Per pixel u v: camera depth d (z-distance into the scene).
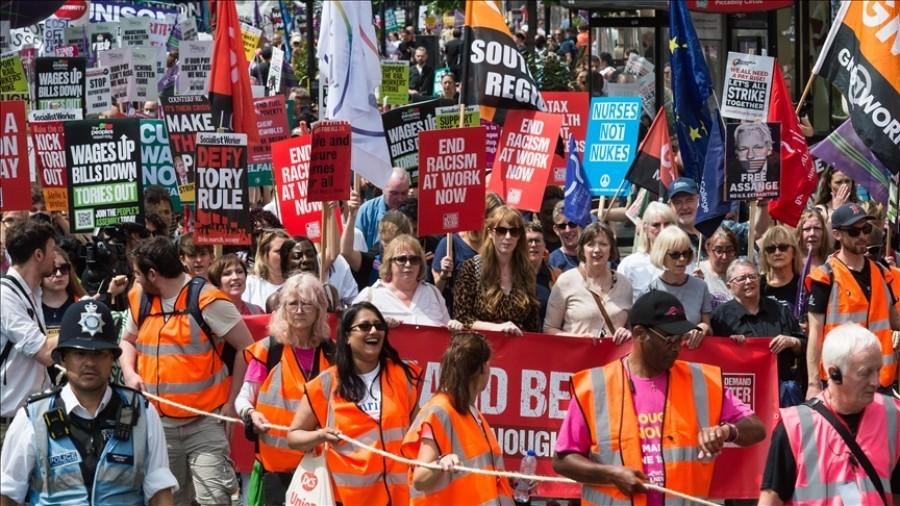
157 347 31.02
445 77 70.75
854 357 20.09
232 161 35.88
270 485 29.88
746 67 42.84
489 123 47.69
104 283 37.97
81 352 22.16
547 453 32.50
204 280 31.52
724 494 31.72
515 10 138.62
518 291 33.19
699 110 43.41
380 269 33.69
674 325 22.59
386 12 126.88
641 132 71.12
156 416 22.89
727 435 22.81
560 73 87.56
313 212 39.41
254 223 43.62
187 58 56.84
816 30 71.44
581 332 33.38
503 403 32.53
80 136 38.62
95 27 69.88
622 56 74.75
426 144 34.59
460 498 25.81
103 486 22.22
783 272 35.41
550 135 41.22
